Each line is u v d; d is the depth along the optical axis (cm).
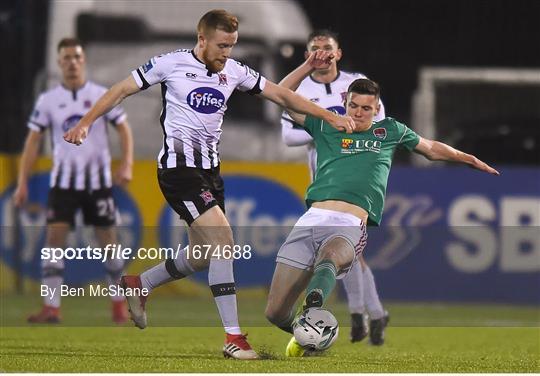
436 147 2488
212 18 2278
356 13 5694
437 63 5734
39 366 2134
